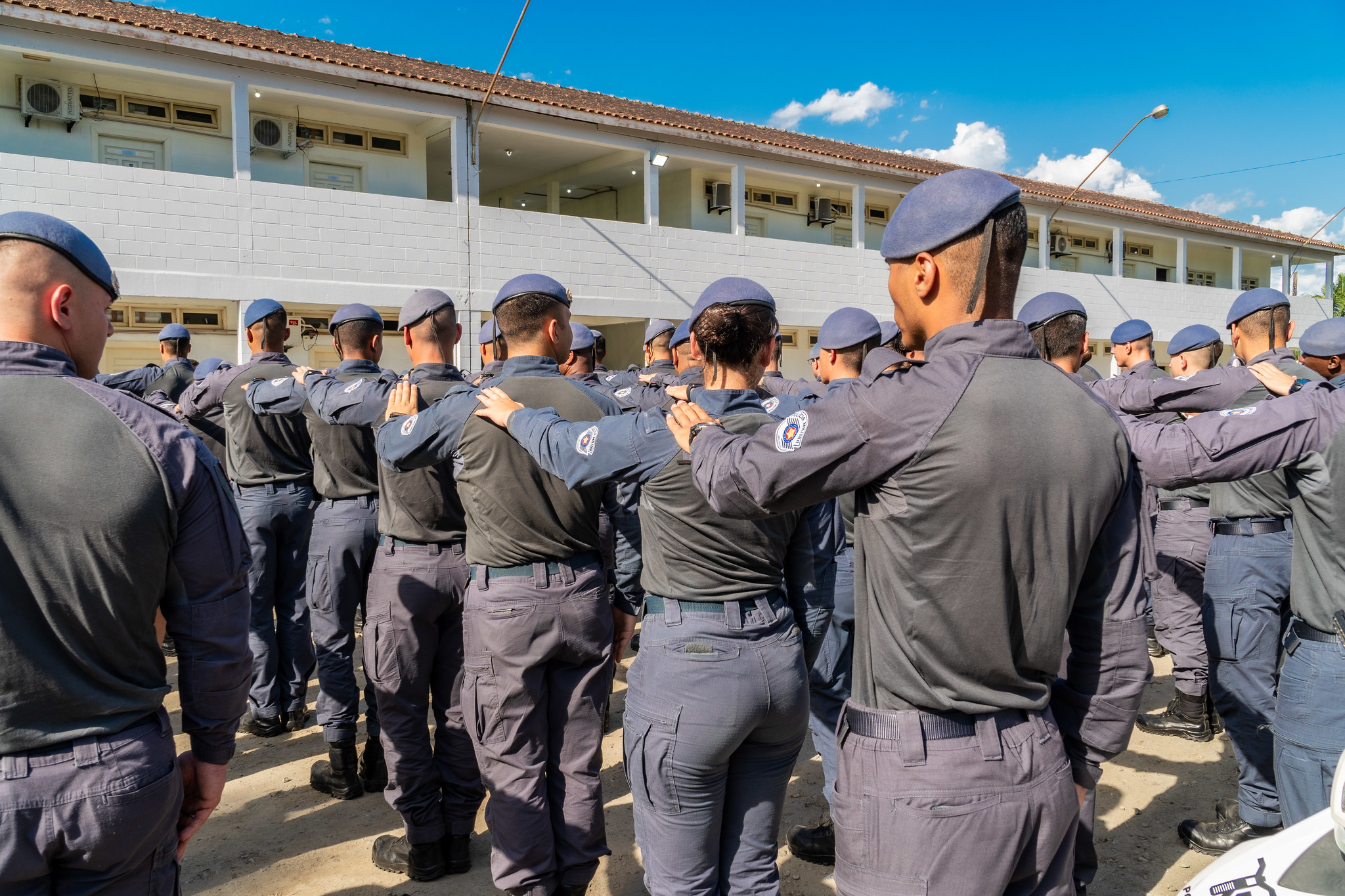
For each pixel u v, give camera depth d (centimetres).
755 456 162
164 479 165
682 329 456
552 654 271
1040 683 159
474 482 269
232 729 184
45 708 154
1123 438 161
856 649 168
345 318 374
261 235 1228
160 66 1163
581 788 281
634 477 222
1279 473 334
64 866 159
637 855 338
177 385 686
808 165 1822
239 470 445
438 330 325
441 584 315
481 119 1437
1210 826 339
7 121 1187
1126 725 164
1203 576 452
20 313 164
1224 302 2581
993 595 149
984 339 154
